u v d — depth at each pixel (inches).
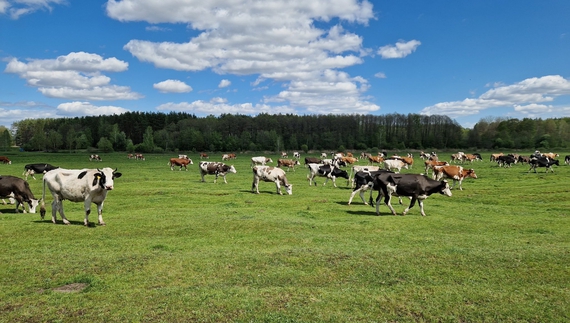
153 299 282.4
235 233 502.3
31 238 461.4
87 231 503.8
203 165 1274.6
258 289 305.3
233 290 300.8
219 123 6269.7
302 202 825.5
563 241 474.0
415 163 2517.2
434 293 303.3
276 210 709.3
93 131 6087.6
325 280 332.2
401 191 666.8
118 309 265.4
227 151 5182.1
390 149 5615.2
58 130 5831.7
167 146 5374.0
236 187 1114.1
